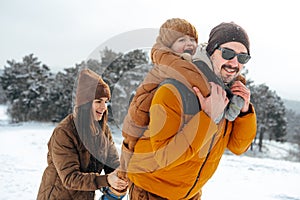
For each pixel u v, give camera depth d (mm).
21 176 6121
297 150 26672
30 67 30938
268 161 10125
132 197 1938
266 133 31469
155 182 1812
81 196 2234
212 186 6184
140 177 1842
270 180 7000
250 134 1944
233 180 6789
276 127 31438
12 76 32406
